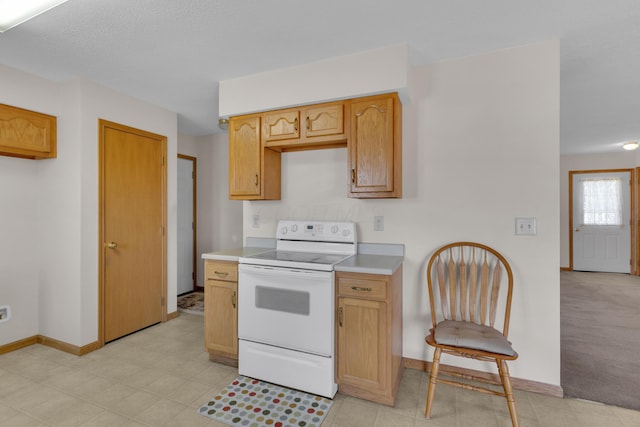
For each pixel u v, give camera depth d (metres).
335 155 2.61
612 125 4.06
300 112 2.42
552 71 2.04
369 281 1.90
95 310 2.65
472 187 2.22
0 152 2.45
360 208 2.52
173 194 3.40
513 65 2.12
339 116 2.30
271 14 1.77
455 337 1.78
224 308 2.37
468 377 2.10
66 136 2.62
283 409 1.87
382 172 2.18
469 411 1.86
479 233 2.20
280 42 2.06
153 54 2.21
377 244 2.44
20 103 2.43
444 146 2.28
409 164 2.36
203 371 2.31
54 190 2.68
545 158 2.06
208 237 4.57
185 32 1.95
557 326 2.04
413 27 1.89
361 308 1.92
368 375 1.91
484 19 1.81
